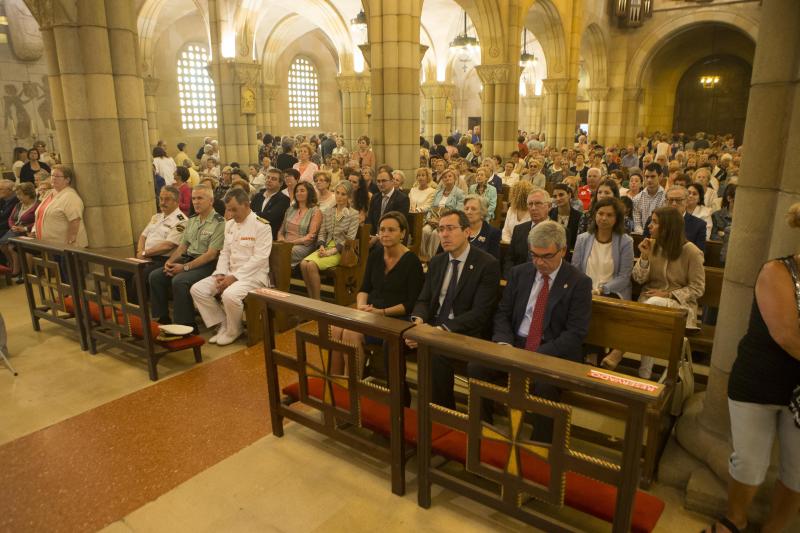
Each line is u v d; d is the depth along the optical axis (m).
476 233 5.06
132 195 6.67
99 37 6.05
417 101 10.22
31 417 3.84
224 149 15.64
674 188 4.82
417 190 8.12
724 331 2.88
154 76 20.59
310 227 6.12
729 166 10.59
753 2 19.52
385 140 10.20
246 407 3.96
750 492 2.42
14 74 15.29
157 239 5.81
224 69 15.14
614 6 21.47
